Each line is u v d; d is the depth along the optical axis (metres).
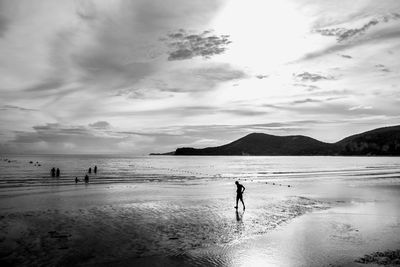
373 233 17.09
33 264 11.52
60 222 18.23
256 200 29.16
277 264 12.32
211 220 19.89
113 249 13.54
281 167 122.56
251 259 12.86
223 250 13.93
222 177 62.47
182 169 102.75
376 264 12.30
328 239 15.84
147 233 16.28
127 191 34.97
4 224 17.45
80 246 13.77
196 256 13.06
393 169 95.50
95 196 30.23
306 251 13.91
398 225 19.11
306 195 33.31
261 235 16.53
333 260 12.73
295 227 18.44
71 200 27.27
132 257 12.66
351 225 19.05
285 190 38.31
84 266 11.58
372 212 23.48
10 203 25.22
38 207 23.33
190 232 16.78
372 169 96.75
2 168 89.31
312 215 22.20
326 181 52.41
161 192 34.62
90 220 18.98
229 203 27.14
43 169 85.00
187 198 29.94
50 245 13.76
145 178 56.59
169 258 12.72
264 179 57.56
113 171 81.31
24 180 48.84
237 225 18.69
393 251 13.96
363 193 35.16
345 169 98.88
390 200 29.78
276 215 21.98
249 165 146.75
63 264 11.66
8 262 11.59
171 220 19.59
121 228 17.16
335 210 24.27
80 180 49.41
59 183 44.16
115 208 23.38
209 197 30.95
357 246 14.66
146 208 23.67
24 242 14.09
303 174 73.94
